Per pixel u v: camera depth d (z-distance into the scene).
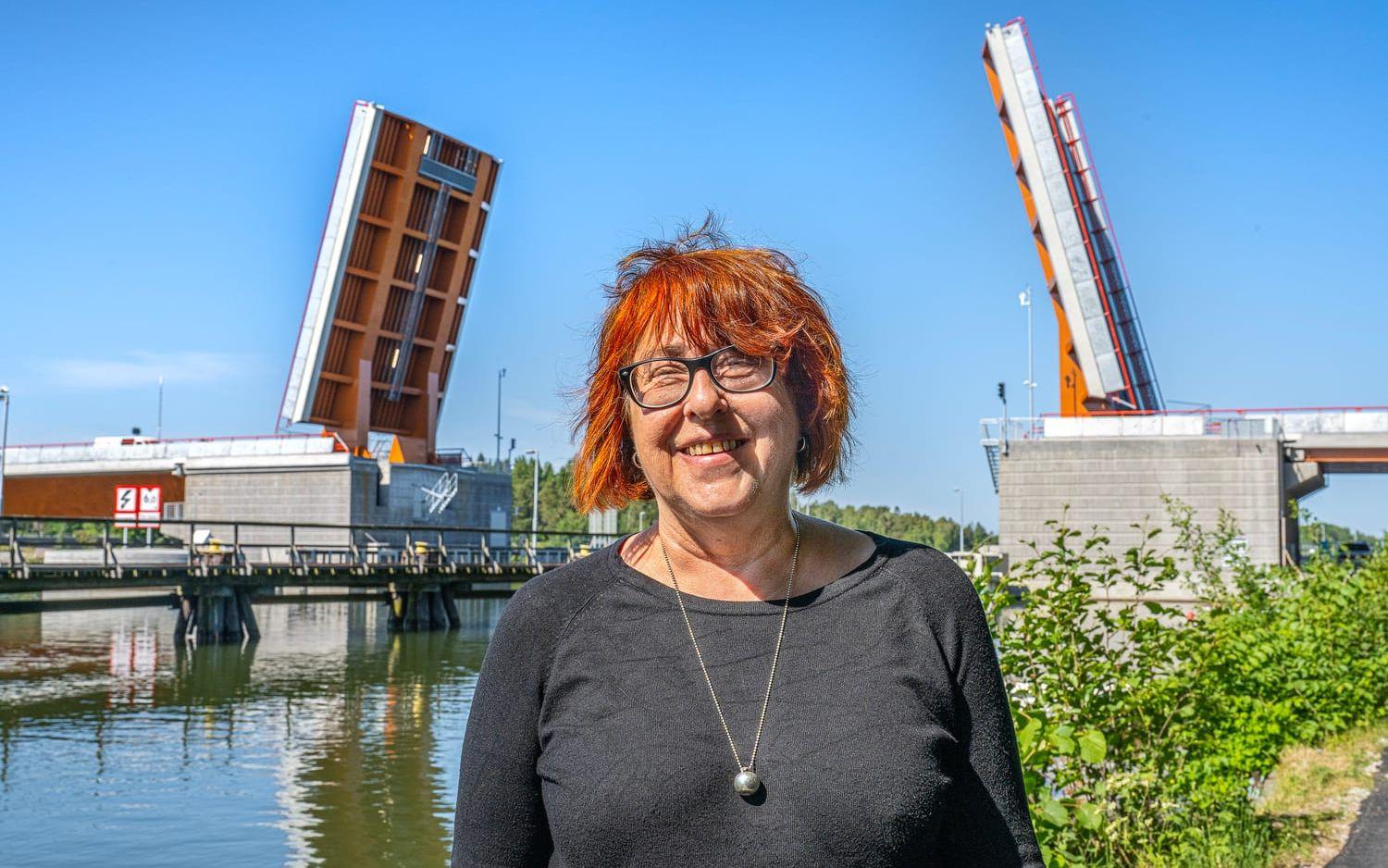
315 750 16.19
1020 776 1.70
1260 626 9.16
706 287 1.72
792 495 1.90
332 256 40.34
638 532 1.90
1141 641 5.70
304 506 47.22
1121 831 5.67
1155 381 40.72
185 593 29.53
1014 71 36.59
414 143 39.22
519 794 1.70
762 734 1.60
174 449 51.88
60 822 12.21
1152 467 38.50
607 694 1.65
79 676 24.02
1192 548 11.52
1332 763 8.85
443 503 48.31
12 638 32.31
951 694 1.67
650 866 1.57
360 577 34.00
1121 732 5.75
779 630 1.67
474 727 1.74
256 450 49.16
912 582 1.72
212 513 49.50
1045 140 36.59
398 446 47.34
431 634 34.78
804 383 1.81
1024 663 5.39
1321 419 38.72
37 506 58.34
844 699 1.62
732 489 1.67
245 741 16.88
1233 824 6.44
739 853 1.56
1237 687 8.02
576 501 1.94
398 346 43.94
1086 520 38.88
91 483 56.47
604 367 1.82
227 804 13.03
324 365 42.53
